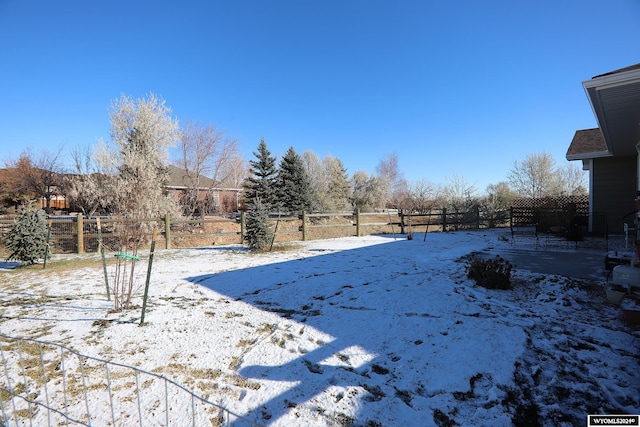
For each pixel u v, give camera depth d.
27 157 22.19
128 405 2.24
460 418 2.06
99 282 5.83
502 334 3.21
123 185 11.43
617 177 11.15
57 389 2.45
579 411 2.11
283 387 2.41
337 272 6.12
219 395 2.35
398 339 3.18
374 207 34.66
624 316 3.48
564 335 3.17
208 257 8.48
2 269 7.23
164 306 4.36
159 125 17.73
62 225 10.08
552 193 25.05
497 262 5.02
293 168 23.66
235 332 3.46
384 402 2.21
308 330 3.46
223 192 30.12
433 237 11.91
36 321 3.84
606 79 4.80
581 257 6.99
